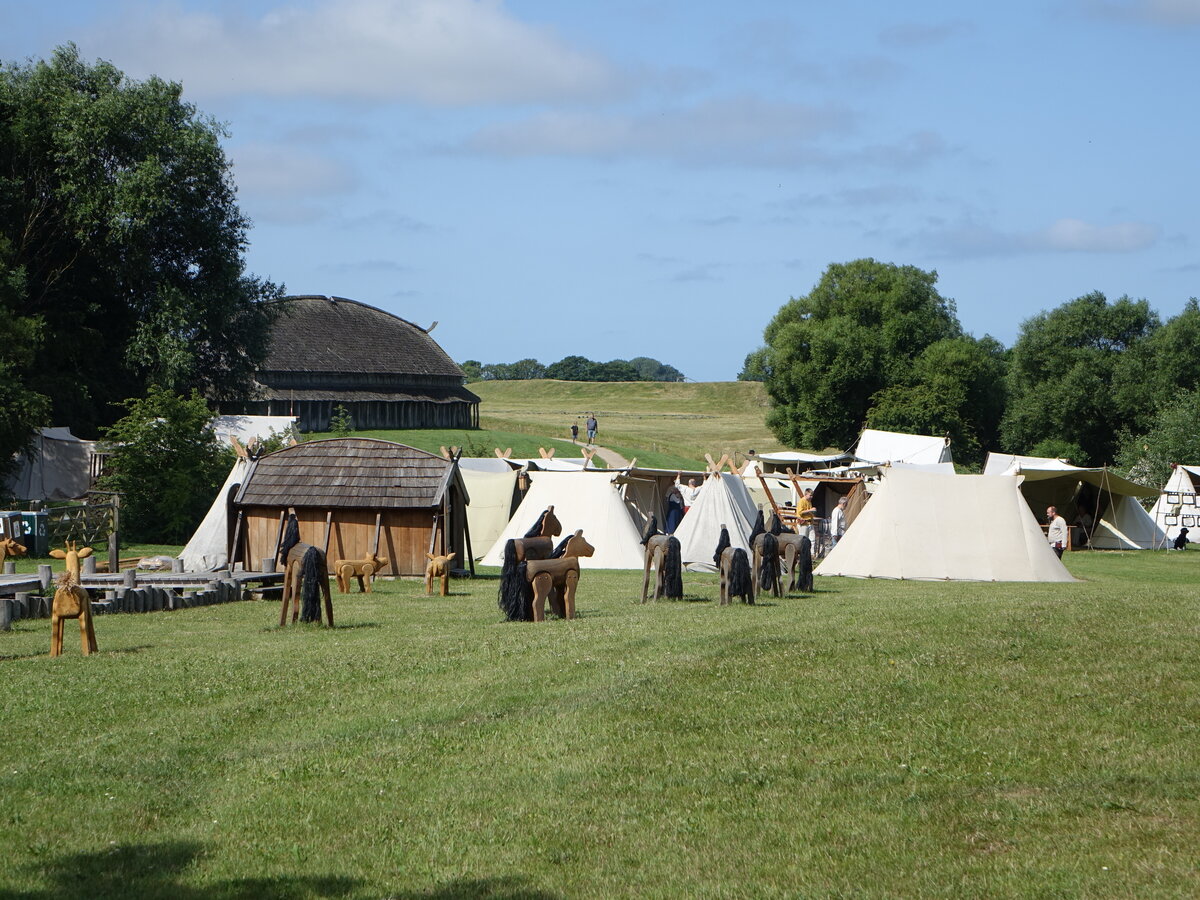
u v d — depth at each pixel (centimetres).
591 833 786
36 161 5375
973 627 1483
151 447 4066
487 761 940
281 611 1870
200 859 751
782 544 2248
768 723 1025
